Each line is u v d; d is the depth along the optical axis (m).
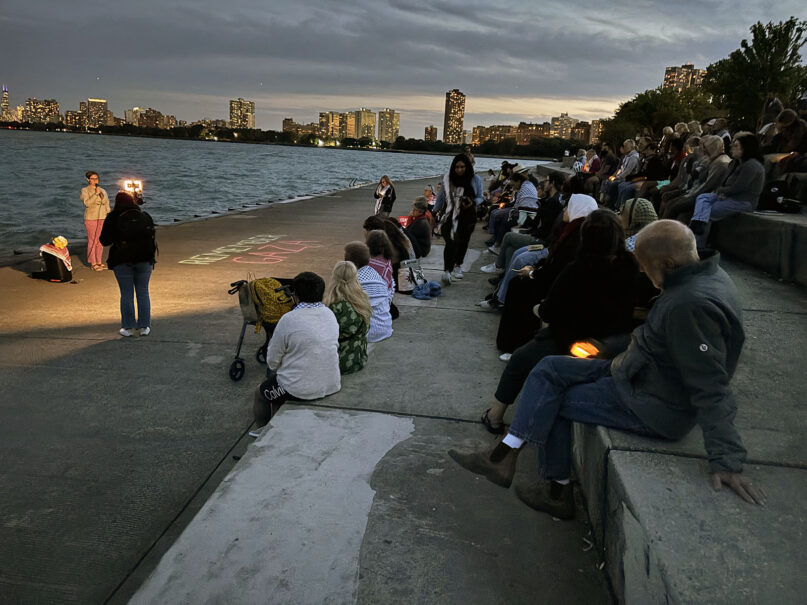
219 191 39.50
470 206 7.70
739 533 1.94
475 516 2.77
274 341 3.92
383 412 3.83
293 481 2.99
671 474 2.25
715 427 2.08
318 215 16.72
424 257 9.72
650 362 2.32
